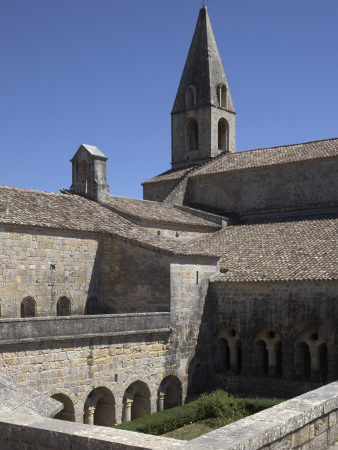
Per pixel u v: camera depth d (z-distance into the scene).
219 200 47.38
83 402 24.64
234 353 33.03
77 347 24.53
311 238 35.69
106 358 25.97
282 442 10.54
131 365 27.39
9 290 27.89
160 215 39.56
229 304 32.94
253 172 45.69
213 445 9.05
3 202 30.48
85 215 34.28
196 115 52.50
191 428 25.88
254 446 9.54
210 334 33.25
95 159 38.53
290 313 30.59
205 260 33.28
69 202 35.69
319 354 30.03
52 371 23.33
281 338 30.80
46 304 29.77
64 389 23.81
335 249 32.81
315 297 29.80
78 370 24.52
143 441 9.31
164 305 30.62
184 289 31.56
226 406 27.16
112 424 26.33
